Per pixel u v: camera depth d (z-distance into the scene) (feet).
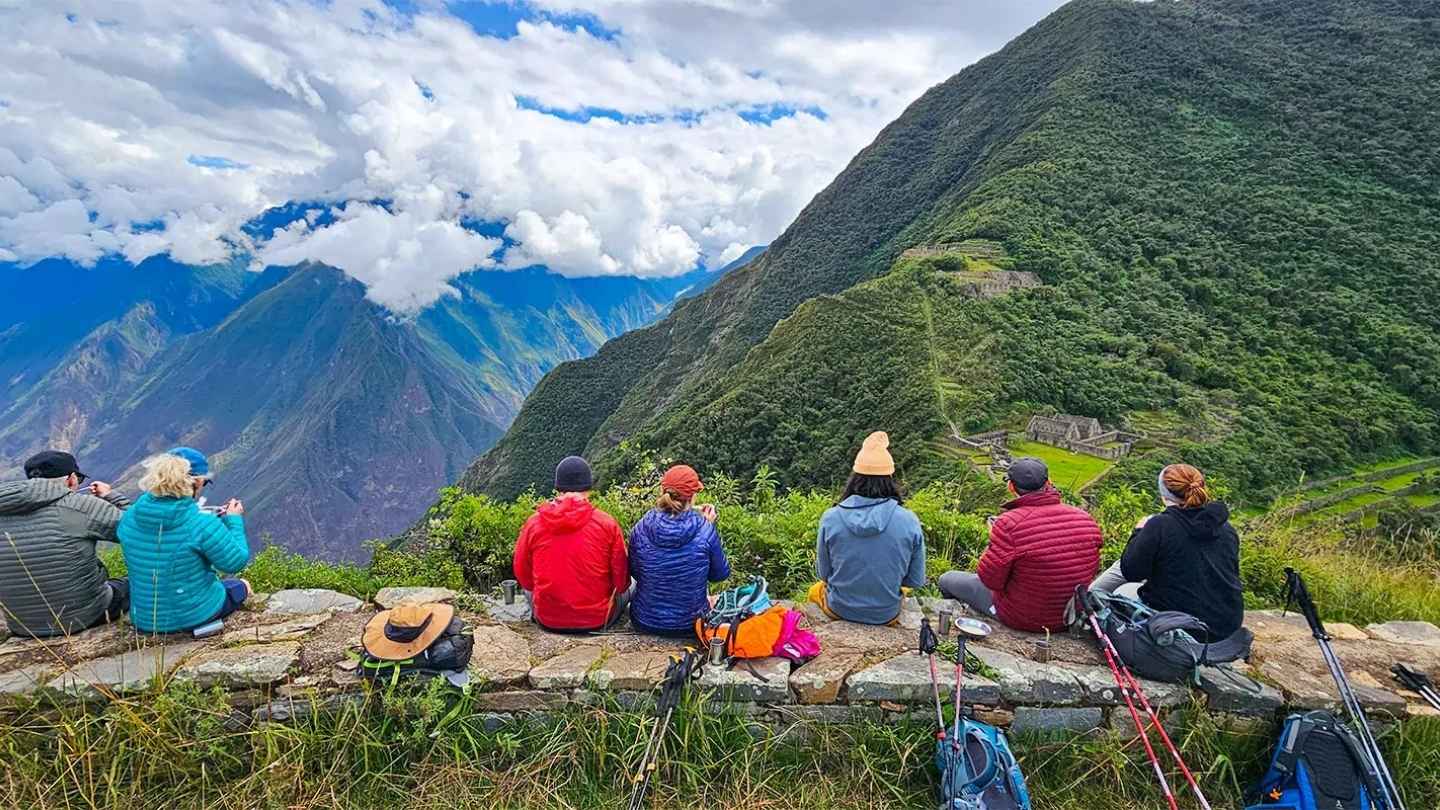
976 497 43.83
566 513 14.75
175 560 13.85
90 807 11.26
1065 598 14.67
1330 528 27.68
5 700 12.15
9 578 13.51
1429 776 12.57
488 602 17.06
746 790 11.88
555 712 12.82
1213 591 13.61
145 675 12.76
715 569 15.26
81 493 14.75
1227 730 13.02
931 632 12.99
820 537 15.83
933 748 12.48
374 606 16.26
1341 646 15.64
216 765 11.99
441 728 12.09
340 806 11.44
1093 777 12.58
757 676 12.99
